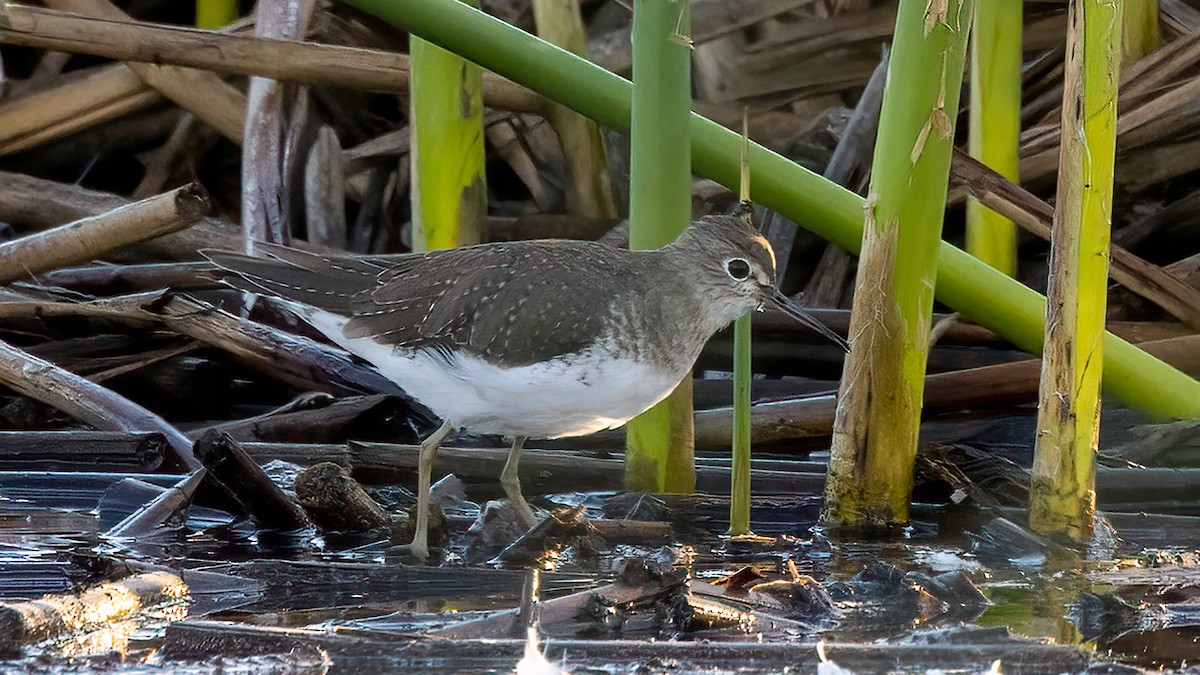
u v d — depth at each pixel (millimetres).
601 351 10219
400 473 12336
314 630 8078
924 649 7758
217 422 13555
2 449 11930
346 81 13578
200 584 9297
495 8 16828
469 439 13398
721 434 13109
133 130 16578
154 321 13609
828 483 10938
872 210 10203
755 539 10766
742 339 10445
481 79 13758
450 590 9484
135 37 12719
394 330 10672
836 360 14195
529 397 10383
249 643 7867
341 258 11141
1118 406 12922
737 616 8625
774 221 15664
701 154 11039
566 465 12320
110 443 11984
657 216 10828
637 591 8766
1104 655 8078
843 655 7723
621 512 11344
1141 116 14852
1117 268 13680
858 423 10680
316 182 15945
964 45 9773
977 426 13219
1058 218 10203
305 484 10820
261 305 14148
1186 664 7934
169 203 12922
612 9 17312
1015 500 12203
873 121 15438
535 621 8219
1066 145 9945
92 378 13211
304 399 13336
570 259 10570
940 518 11641
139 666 7656
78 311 13297
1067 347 10242
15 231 15516
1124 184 15422
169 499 11023
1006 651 7723
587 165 15688
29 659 7766
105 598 8547
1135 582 9727
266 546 10680
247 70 13133
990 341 14086
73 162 16531
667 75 10570
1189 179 15539
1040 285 15570
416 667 7602
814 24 16484
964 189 13039
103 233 13172
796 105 16594
